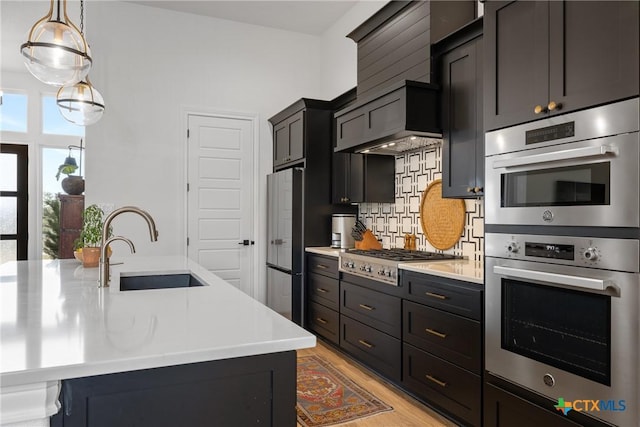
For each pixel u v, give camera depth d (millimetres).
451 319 2400
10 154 5812
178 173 4637
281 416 1174
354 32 3699
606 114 1592
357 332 3371
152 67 4555
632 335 1510
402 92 2840
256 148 5008
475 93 2590
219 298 1706
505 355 2020
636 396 1499
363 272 3252
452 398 2391
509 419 2008
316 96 5320
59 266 2799
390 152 3779
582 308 1687
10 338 1140
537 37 1870
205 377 1095
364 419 2500
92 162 4309
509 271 1945
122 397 1020
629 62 1519
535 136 1869
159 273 2605
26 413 908
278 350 1139
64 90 2787
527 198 1914
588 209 1647
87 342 1107
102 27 4367
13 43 5043
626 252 1526
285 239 4434
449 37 2740
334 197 4363
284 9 4637
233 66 4910
